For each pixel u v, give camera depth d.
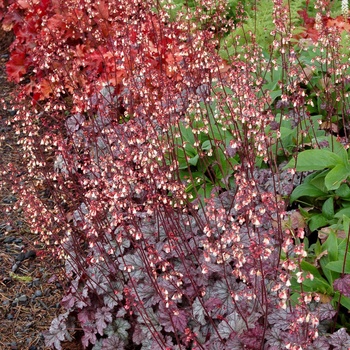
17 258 1.70
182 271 1.33
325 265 1.22
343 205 1.48
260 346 1.09
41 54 1.85
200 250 1.38
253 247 1.01
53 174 1.60
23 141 1.55
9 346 1.44
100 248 1.39
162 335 1.26
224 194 1.51
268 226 1.39
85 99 1.61
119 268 1.38
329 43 1.58
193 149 1.68
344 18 2.28
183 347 1.19
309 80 1.81
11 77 2.49
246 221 1.34
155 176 1.31
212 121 1.72
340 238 1.34
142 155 1.30
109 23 2.27
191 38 1.84
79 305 1.38
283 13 1.62
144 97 1.57
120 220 1.21
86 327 1.36
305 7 2.52
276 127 1.58
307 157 1.44
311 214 1.48
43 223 1.40
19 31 2.49
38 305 1.54
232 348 1.11
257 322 1.15
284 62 1.65
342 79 1.57
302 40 2.02
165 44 1.99
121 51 1.66
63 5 2.30
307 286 1.22
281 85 1.48
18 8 2.67
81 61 2.11
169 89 1.52
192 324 1.26
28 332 1.47
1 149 2.20
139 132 1.35
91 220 1.42
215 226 1.40
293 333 1.00
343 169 1.41
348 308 1.18
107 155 1.48
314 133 1.55
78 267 1.44
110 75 2.01
